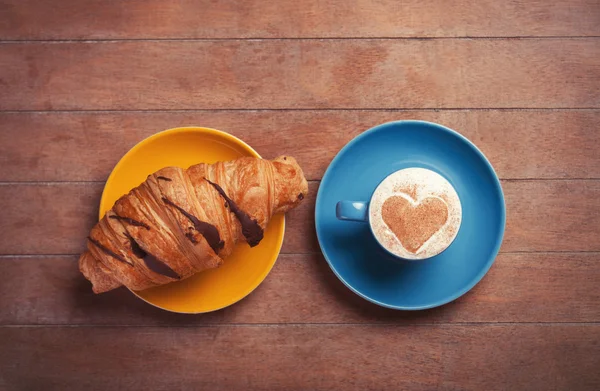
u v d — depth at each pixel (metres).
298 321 0.77
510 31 0.77
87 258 0.69
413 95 0.77
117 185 0.73
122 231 0.66
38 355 0.77
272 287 0.77
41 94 0.77
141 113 0.77
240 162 0.68
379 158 0.74
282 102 0.77
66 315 0.77
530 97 0.77
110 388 0.77
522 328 0.77
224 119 0.77
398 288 0.74
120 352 0.77
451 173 0.74
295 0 0.77
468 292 0.77
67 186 0.77
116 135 0.77
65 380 0.77
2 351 0.77
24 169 0.77
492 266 0.77
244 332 0.77
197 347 0.77
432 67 0.77
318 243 0.76
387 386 0.76
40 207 0.77
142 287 0.68
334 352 0.77
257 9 0.77
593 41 0.77
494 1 0.77
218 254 0.67
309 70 0.77
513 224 0.77
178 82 0.77
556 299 0.76
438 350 0.77
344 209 0.69
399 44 0.77
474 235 0.73
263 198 0.67
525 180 0.77
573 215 0.77
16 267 0.77
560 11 0.77
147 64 0.77
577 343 0.76
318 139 0.77
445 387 0.76
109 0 0.77
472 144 0.72
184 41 0.77
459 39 0.77
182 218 0.65
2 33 0.77
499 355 0.77
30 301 0.77
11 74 0.77
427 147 0.74
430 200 0.67
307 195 0.76
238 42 0.77
